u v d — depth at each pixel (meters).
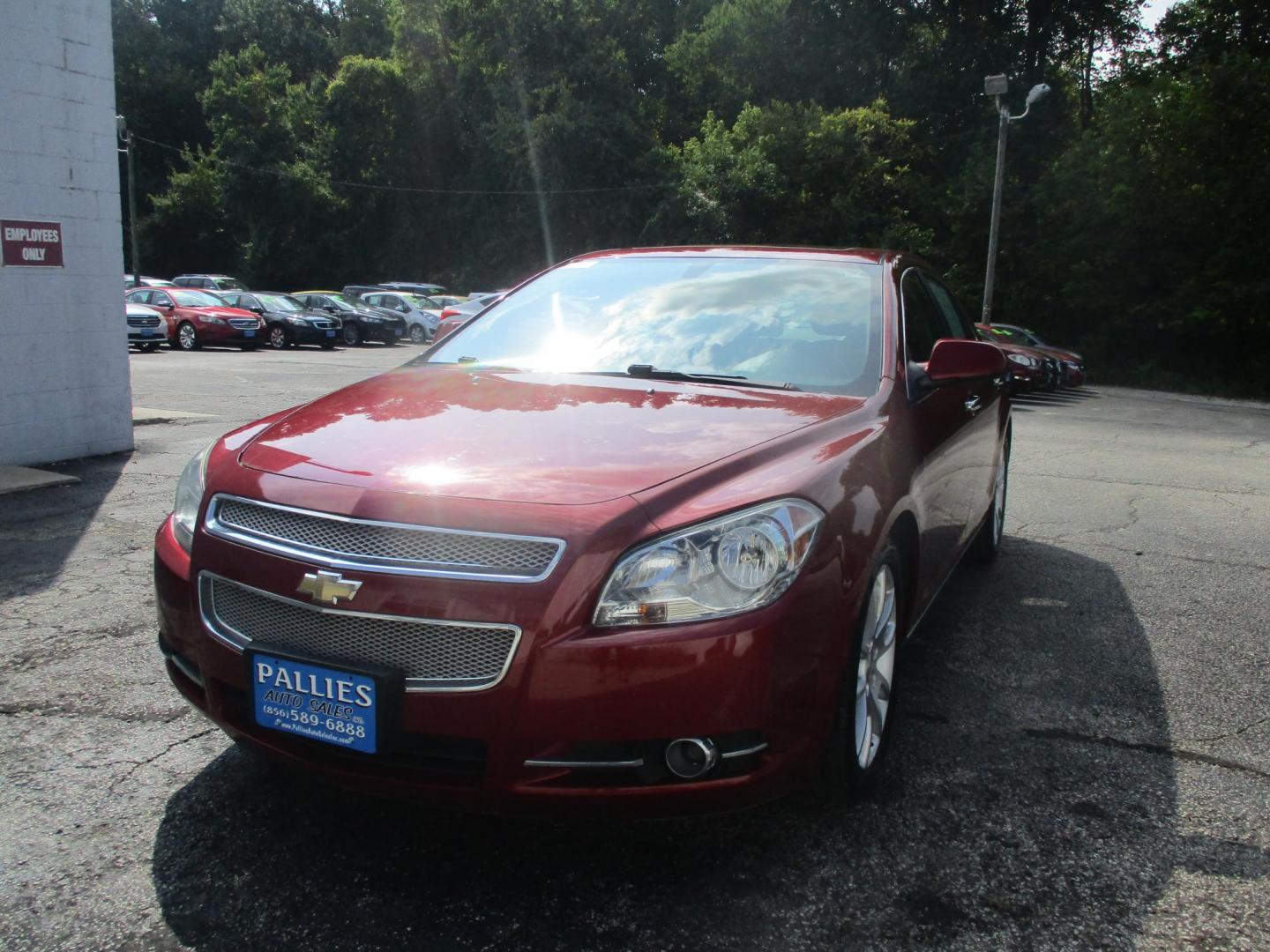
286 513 2.25
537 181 37.56
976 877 2.31
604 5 41.50
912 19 36.62
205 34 61.59
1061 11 34.06
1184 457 10.41
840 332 3.28
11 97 6.88
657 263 3.88
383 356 23.92
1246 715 3.30
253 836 2.45
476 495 2.15
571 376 3.13
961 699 3.39
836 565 2.25
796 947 2.05
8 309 6.98
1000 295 29.62
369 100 42.94
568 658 2.00
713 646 2.03
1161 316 27.41
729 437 2.48
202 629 2.34
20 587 4.38
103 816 2.52
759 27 39.91
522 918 2.14
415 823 2.52
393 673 2.06
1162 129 26.92
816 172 32.19
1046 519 6.57
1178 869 2.36
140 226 48.41
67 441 7.45
